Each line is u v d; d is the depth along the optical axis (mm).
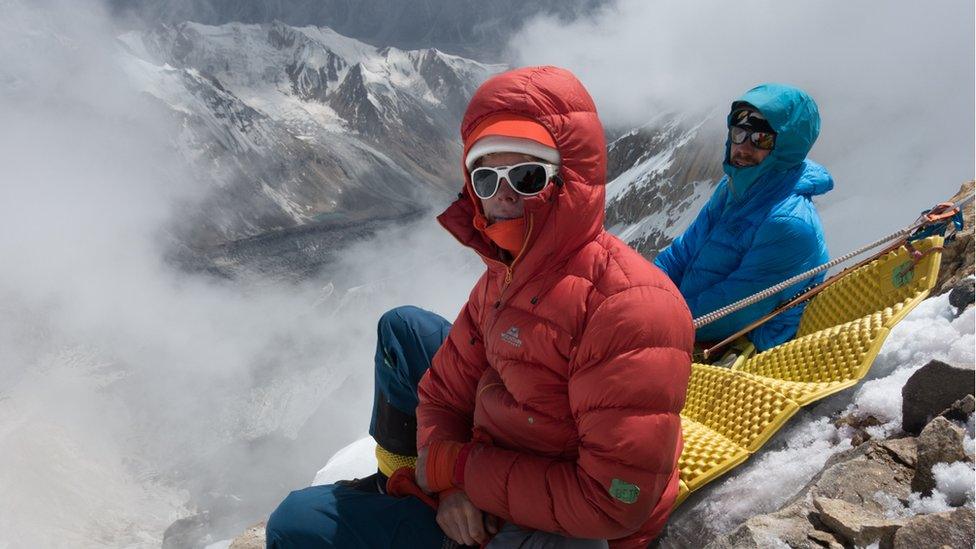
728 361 4992
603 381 2512
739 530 2836
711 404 4051
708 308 5289
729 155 5391
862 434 3271
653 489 2531
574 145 2631
